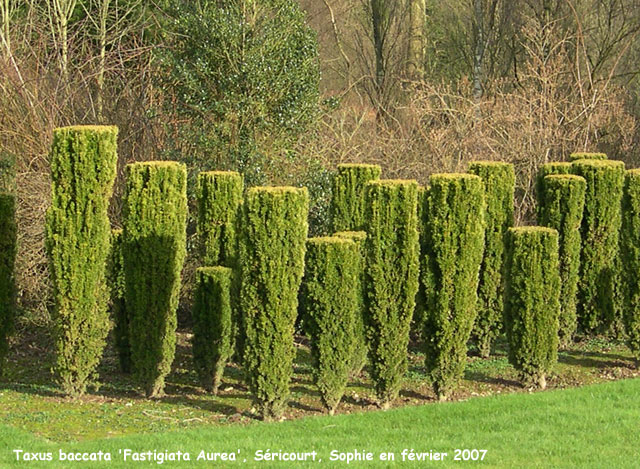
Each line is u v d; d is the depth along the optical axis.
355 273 8.52
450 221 8.98
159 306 9.07
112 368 10.71
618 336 11.80
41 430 7.90
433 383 9.22
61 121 13.49
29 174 12.82
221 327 9.42
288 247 8.11
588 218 11.64
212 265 10.48
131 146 13.82
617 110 16.95
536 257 9.76
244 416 8.46
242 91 13.07
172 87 13.61
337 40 25.03
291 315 8.21
